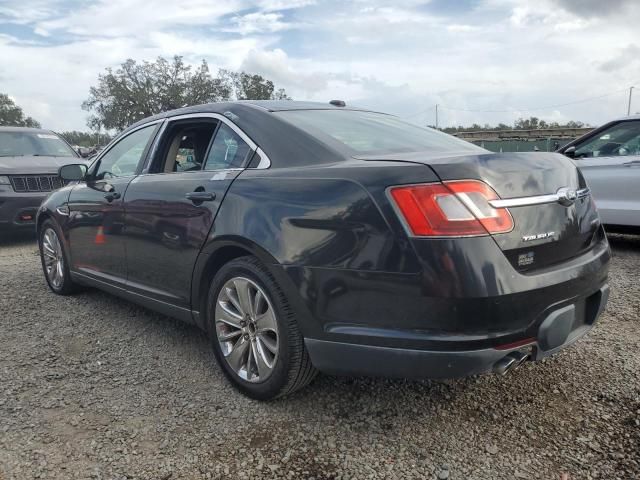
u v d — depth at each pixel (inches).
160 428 105.3
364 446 98.9
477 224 87.0
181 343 147.5
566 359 132.0
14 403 114.3
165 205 131.1
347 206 94.1
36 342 148.2
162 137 147.6
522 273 91.3
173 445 99.7
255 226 106.3
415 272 87.3
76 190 175.6
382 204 90.5
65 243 180.9
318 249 97.0
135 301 151.1
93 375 128.0
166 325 161.3
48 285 203.9
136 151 156.4
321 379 124.5
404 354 90.3
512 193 92.1
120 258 151.9
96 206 160.4
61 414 110.1
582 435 100.4
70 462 94.5
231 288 117.0
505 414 108.3
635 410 108.1
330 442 100.2
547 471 90.7
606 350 136.7
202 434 103.3
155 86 2297.0
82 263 173.9
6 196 284.8
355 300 93.7
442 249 86.1
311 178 102.3
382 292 90.8
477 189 88.4
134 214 142.5
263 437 102.0
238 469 92.8
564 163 107.4
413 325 89.4
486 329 87.4
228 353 119.3
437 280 86.0
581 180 111.4
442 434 102.0
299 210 100.4
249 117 124.6
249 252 112.5
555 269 96.0
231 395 118.0
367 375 96.2
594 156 260.2
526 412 108.7
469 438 100.6
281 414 109.9
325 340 98.4
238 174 116.7
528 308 90.2
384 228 89.8
